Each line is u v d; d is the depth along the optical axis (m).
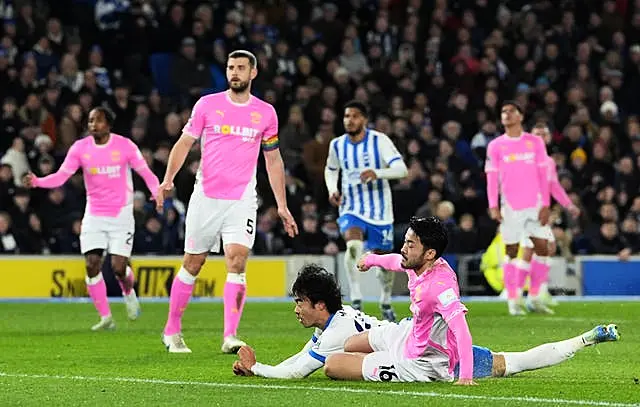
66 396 25.05
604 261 72.50
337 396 24.33
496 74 85.56
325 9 85.88
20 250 66.44
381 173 47.03
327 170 49.09
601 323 48.50
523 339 40.59
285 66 81.75
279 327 46.50
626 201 76.50
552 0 92.69
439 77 83.44
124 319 51.53
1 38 77.75
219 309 58.62
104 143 46.50
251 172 35.59
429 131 78.06
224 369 30.56
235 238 35.31
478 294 70.81
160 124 73.06
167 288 68.19
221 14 83.50
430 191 73.50
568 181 74.19
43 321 49.94
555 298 70.25
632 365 31.72
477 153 78.44
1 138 70.69
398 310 58.59
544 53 88.81
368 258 27.41
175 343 35.81
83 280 67.44
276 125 36.03
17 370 30.72
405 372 26.38
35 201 68.19
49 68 75.69
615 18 91.50
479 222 72.94
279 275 69.75
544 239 55.28
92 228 46.28
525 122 83.88
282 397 24.36
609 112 83.69
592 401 23.69
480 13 90.31
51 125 71.50
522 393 24.77
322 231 71.19
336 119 79.56
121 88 73.62
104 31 80.12
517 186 54.75
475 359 27.06
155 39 80.31
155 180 47.06
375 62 85.06
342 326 27.33
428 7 89.00
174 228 68.50
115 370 30.56
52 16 80.50
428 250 25.69
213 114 35.28
